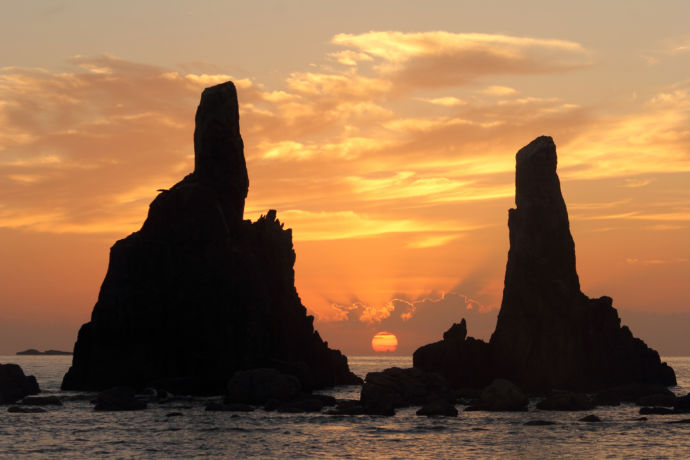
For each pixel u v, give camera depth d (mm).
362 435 78250
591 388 125938
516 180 132875
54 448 69125
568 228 130625
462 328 132125
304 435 77875
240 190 134125
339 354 152250
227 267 125625
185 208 127812
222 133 131750
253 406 102312
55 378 187625
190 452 68000
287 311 133500
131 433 78062
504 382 104625
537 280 128625
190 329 122312
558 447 71750
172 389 118688
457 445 72688
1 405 102312
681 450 70062
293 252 141625
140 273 126000
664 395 110438
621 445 72812
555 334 126562
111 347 122812
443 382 112625
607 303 133875
